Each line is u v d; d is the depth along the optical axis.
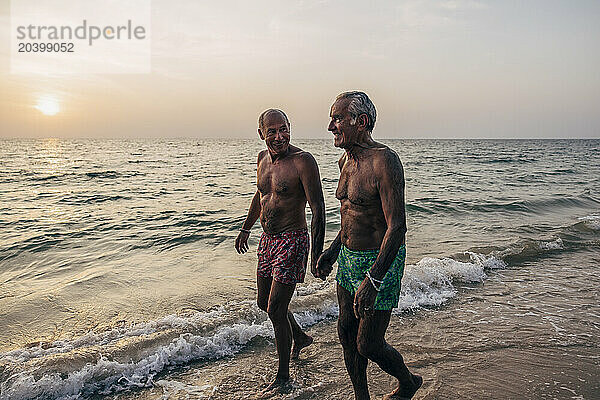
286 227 3.61
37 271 7.19
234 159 44.88
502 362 4.05
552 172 28.91
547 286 6.18
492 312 5.25
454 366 3.98
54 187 19.44
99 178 23.64
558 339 4.54
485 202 14.33
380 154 2.75
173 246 8.82
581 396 3.53
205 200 15.55
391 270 2.80
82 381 3.67
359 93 2.83
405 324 4.89
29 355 4.12
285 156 3.62
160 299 5.71
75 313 5.29
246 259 7.73
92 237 9.62
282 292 3.59
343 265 3.01
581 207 14.22
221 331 4.46
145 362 3.95
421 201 14.48
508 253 7.66
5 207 13.96
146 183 21.20
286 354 3.68
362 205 2.85
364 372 3.08
